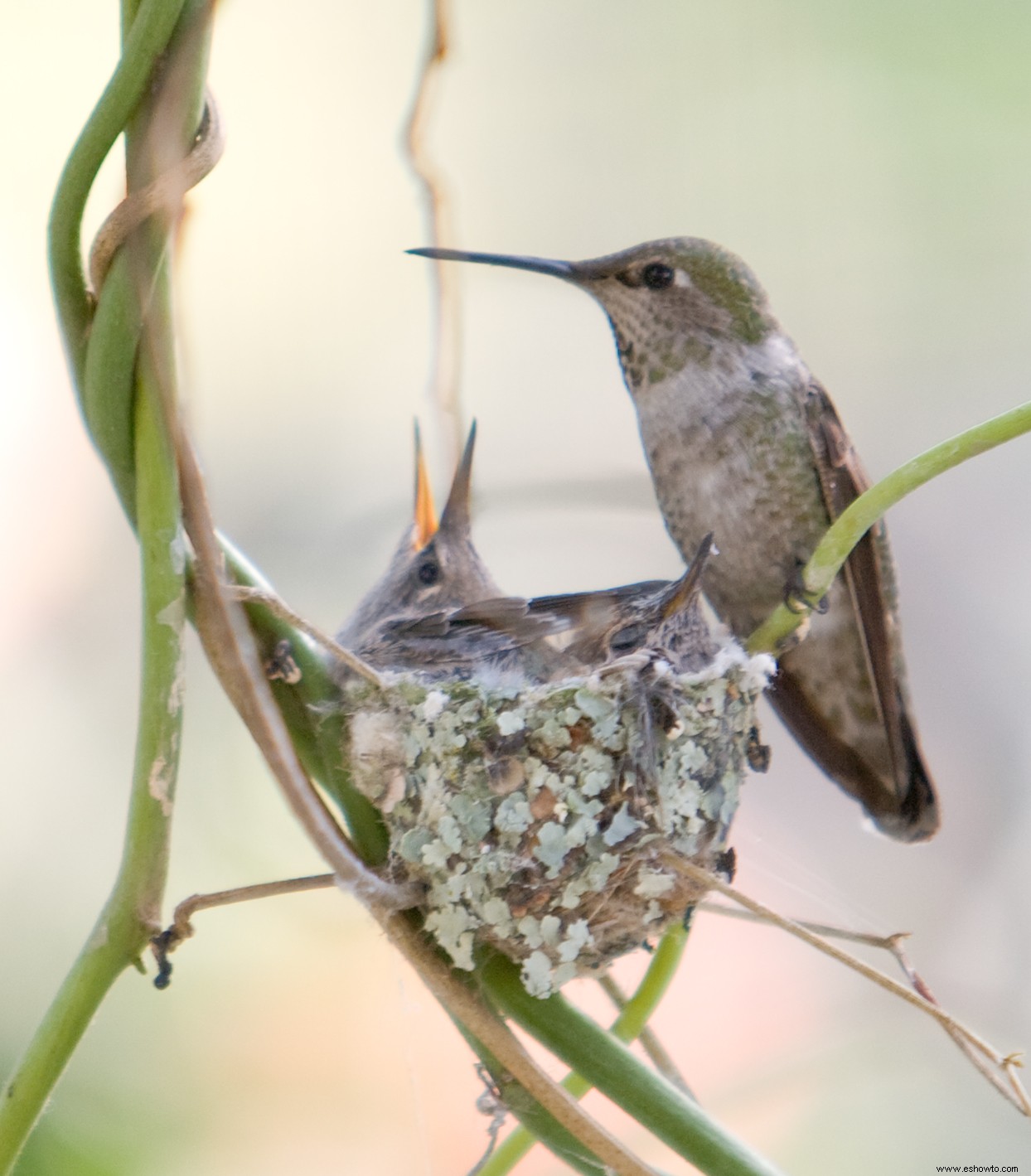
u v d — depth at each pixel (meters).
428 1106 7.93
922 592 10.68
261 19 9.67
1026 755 10.17
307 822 3.31
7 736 9.30
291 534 9.17
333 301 9.55
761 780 9.11
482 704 4.24
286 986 8.05
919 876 9.05
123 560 9.93
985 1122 7.63
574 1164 3.48
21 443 9.88
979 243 10.26
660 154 9.87
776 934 8.26
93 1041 7.64
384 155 9.72
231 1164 7.57
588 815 4.18
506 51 9.71
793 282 10.23
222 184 9.55
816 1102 7.70
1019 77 9.83
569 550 6.58
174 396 3.06
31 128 9.78
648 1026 4.29
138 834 3.17
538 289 8.76
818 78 10.00
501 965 3.65
